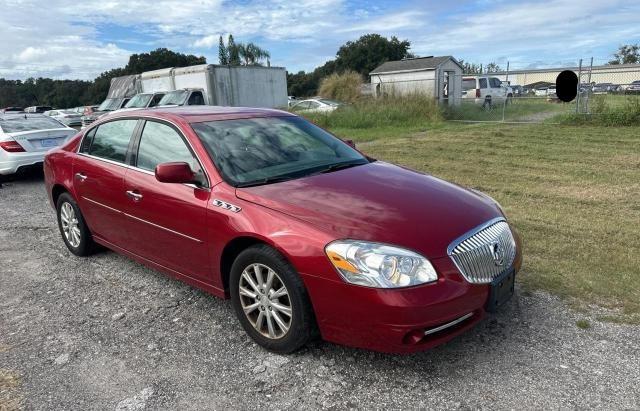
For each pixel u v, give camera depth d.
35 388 3.02
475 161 9.98
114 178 4.38
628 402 2.69
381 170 4.02
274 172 3.80
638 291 3.90
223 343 3.46
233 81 20.86
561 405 2.69
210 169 3.67
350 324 2.90
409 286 2.76
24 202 8.22
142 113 4.48
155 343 3.49
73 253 5.36
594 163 9.33
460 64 30.27
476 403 2.74
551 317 3.58
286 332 3.17
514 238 3.54
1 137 9.65
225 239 3.39
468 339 3.37
